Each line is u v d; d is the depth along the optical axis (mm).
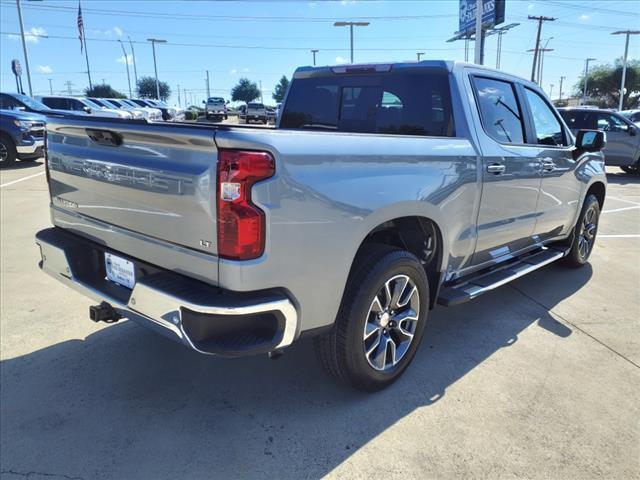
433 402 2984
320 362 2889
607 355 3588
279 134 2238
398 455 2539
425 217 3029
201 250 2250
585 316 4273
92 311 2760
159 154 2355
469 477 2406
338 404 2939
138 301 2414
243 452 2541
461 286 3660
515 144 3893
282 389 3078
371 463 2480
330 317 2561
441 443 2633
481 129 3539
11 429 2676
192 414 2828
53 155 3127
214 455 2516
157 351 3506
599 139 4496
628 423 2824
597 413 2910
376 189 2629
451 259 3414
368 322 2885
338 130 4090
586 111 14555
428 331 3943
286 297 2318
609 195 11023
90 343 3600
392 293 2953
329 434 2684
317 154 2342
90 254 2996
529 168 3988
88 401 2928
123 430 2686
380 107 3822
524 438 2684
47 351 3475
